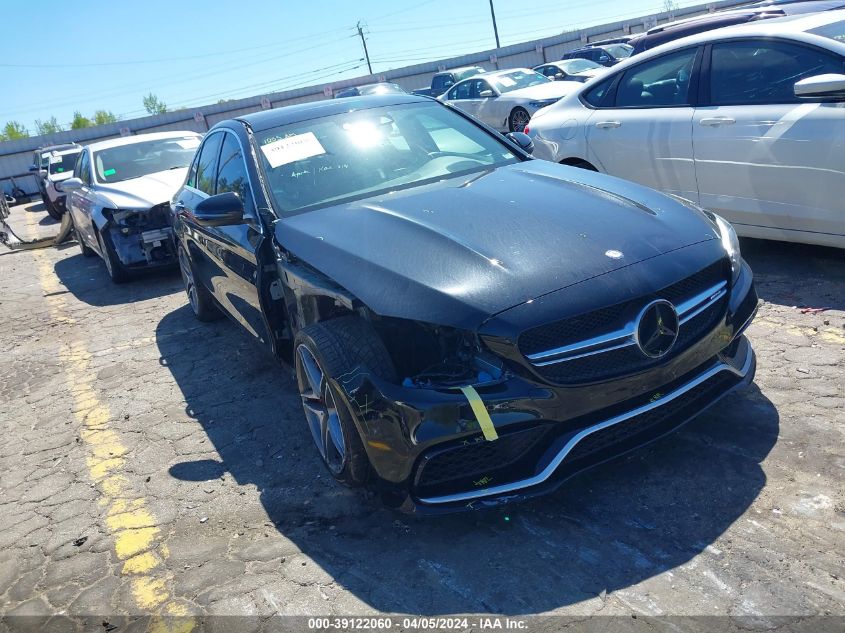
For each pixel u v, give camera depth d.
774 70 4.68
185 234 5.30
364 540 2.83
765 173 4.62
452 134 4.29
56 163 16.14
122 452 3.92
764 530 2.53
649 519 2.69
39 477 3.79
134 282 8.11
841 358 3.64
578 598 2.36
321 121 4.21
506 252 2.75
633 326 2.58
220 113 32.38
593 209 3.09
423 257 2.79
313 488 3.27
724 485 2.80
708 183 5.01
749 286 3.10
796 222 4.59
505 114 14.65
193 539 3.01
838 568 2.31
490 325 2.49
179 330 5.99
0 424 4.58
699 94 5.06
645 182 5.47
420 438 2.48
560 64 17.83
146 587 2.75
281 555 2.81
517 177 3.64
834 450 2.90
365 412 2.60
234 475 3.50
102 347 5.86
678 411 2.85
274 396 4.36
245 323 4.39
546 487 2.57
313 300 3.10
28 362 5.74
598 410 2.59
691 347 2.73
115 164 8.57
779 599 2.22
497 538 2.72
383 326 2.64
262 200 3.71
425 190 3.58
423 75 34.03
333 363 2.74
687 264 2.77
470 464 2.56
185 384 4.78
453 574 2.56
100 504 3.42
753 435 3.09
